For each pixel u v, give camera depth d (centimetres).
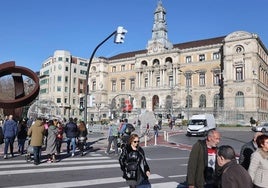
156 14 10050
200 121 4019
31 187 1017
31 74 2420
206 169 663
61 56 11700
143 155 778
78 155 1889
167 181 1159
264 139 612
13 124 1694
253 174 608
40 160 1625
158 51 9281
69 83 11831
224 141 3177
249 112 7162
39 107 4259
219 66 8244
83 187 1035
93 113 10412
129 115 8081
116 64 10569
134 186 759
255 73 7256
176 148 2467
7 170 1321
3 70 2391
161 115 8444
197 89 8538
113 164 1532
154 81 9275
